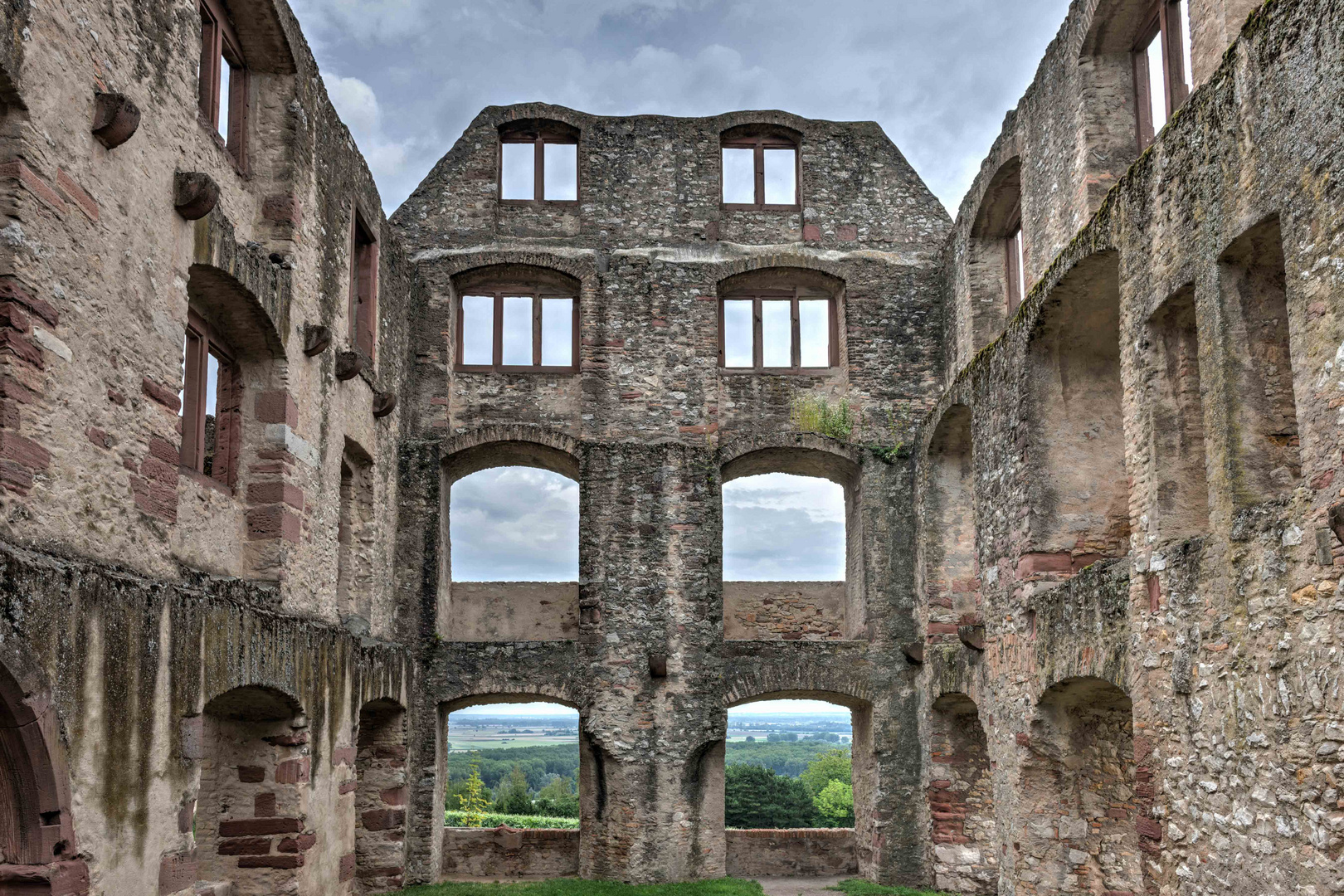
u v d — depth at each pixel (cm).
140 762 777
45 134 713
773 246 1852
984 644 1366
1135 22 1250
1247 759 779
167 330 871
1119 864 1170
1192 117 871
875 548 1711
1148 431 944
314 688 1126
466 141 1861
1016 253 1652
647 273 1809
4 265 674
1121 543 1205
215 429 1094
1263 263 827
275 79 1163
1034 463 1218
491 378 1802
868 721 1695
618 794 1622
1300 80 728
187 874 840
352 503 1488
